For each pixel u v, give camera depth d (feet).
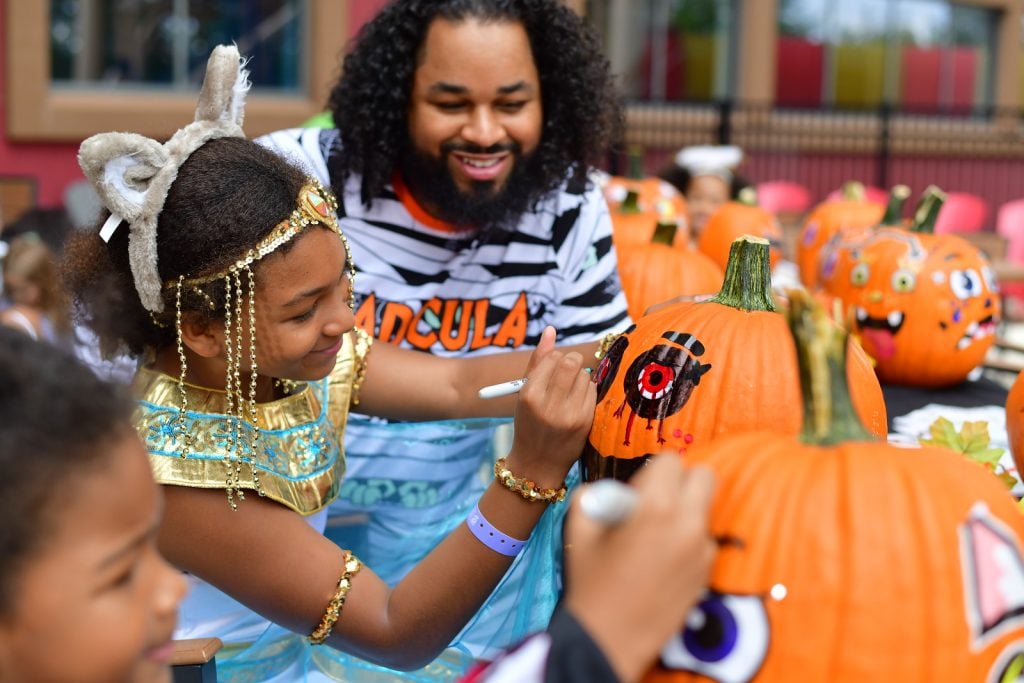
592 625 3.02
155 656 3.27
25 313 11.34
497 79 7.37
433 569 5.28
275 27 28.14
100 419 3.11
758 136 37.70
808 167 38.81
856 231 10.27
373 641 5.29
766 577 3.47
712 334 5.23
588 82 7.98
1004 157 41.50
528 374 5.44
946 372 9.52
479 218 7.71
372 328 7.98
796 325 3.90
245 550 5.24
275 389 5.79
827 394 3.87
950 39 41.04
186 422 5.27
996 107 41.39
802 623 3.42
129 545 3.14
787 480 3.64
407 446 6.79
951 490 3.64
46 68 25.85
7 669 3.05
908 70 40.78
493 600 5.86
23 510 2.92
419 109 7.55
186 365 5.38
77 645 3.03
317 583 5.24
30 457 2.93
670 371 5.15
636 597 3.03
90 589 3.04
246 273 4.97
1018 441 6.49
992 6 40.96
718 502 3.64
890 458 3.72
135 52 27.43
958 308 9.36
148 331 5.37
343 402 6.31
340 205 7.97
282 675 6.15
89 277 5.32
